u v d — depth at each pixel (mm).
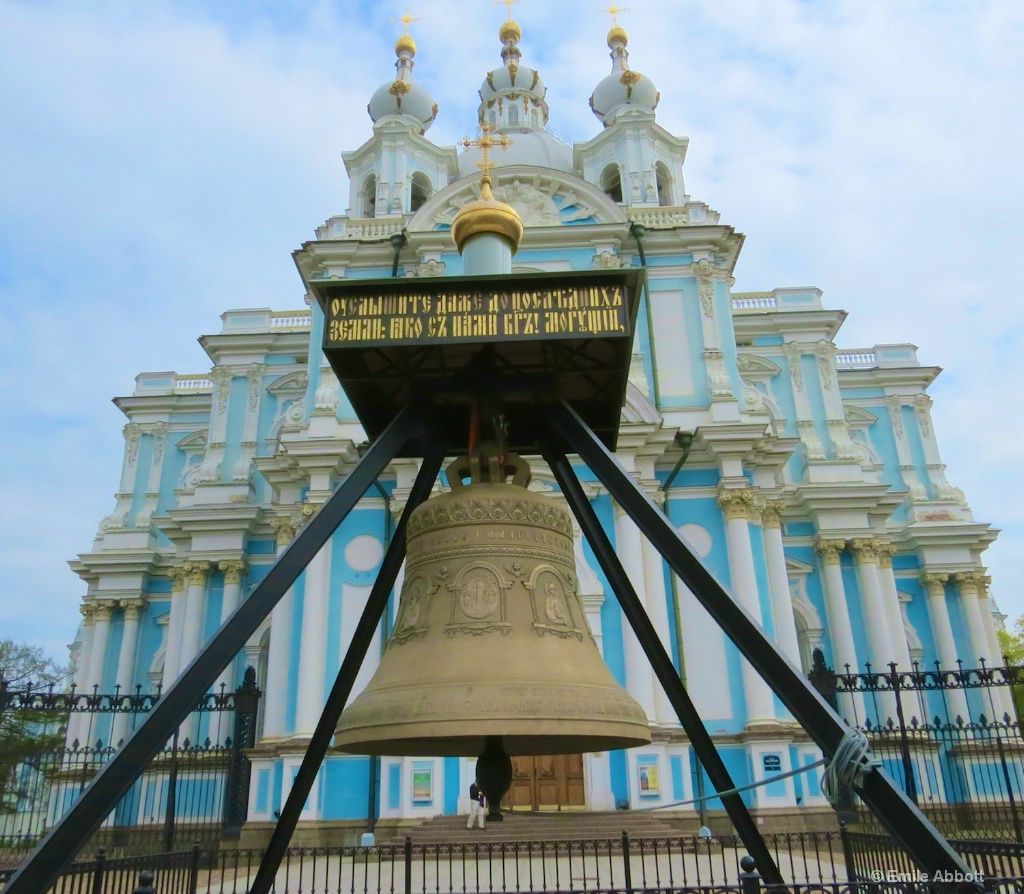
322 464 24297
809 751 21109
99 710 15641
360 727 4617
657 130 32438
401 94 35000
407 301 5246
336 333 5164
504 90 40000
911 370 37969
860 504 29391
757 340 36000
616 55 37250
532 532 5180
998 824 17812
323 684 21906
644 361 25875
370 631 6102
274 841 5570
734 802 5312
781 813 19688
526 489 5582
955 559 33094
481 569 4996
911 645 32375
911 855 3484
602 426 6301
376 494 23812
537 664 4699
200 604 29672
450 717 4383
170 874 11359
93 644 33250
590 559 22328
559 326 5148
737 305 36938
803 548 29766
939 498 35719
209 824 19438
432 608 4980
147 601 34344
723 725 21281
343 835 19953
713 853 17906
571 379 5797
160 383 39094
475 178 27406
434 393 5586
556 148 35656
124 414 38562
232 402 34938
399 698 4570
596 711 4574
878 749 23047
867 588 28688
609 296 5207
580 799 20453
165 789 23250
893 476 36562
